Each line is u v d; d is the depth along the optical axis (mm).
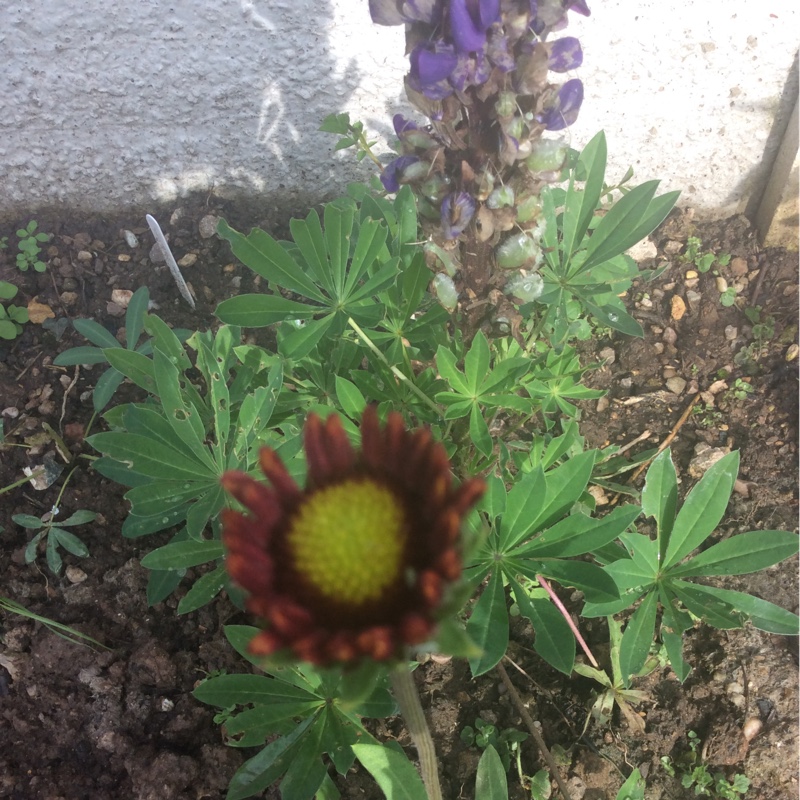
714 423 444
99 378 460
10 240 539
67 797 364
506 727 365
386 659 170
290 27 459
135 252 531
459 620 350
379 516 185
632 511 286
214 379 326
